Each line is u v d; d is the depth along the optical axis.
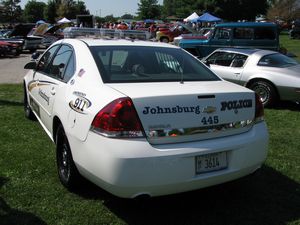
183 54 4.65
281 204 4.00
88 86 3.85
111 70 3.99
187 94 3.49
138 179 3.24
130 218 3.65
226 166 3.62
